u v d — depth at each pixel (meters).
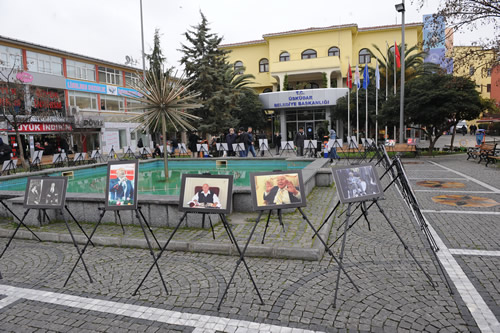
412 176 12.46
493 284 3.99
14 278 4.52
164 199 6.12
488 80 44.38
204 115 25.95
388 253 5.00
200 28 25.58
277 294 3.87
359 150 19.64
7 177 10.20
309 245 4.98
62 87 28.95
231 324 3.34
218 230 5.82
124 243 5.54
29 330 3.35
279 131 34.06
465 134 45.25
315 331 3.19
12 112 18.25
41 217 6.49
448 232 5.88
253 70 39.66
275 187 4.16
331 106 31.70
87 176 12.98
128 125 35.28
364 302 3.66
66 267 4.83
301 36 36.66
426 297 3.74
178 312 3.58
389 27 35.03
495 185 10.20
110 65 34.28
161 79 9.95
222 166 14.70
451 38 18.53
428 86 18.77
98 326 3.38
